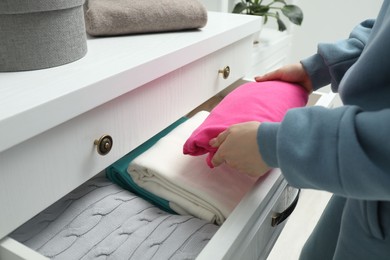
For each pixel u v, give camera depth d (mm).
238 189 553
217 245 384
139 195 618
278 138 372
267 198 476
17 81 434
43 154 415
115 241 507
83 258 488
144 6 627
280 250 1061
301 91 629
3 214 390
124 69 480
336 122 348
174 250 486
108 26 609
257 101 550
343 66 589
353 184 333
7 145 355
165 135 700
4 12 422
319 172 347
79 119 452
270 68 1365
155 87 578
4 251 392
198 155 541
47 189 433
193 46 613
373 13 1523
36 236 505
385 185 322
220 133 473
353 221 454
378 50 370
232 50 794
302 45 1721
